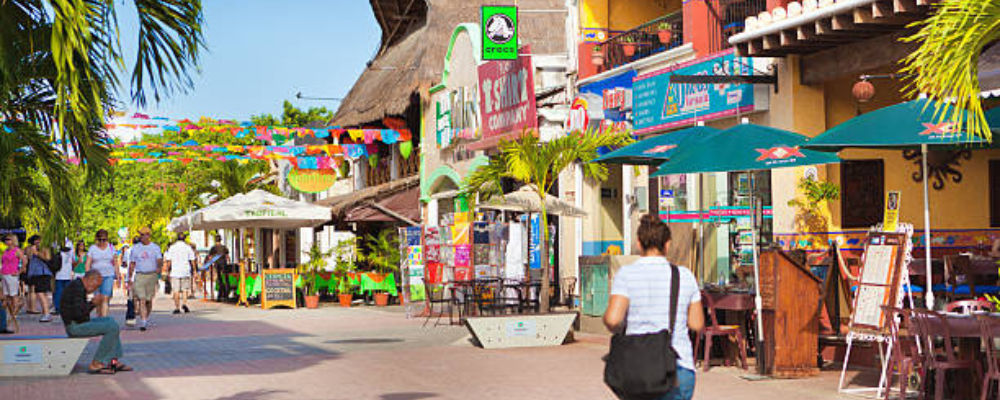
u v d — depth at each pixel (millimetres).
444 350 15227
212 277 32344
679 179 18656
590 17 21828
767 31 14461
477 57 25781
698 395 10609
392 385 11680
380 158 35781
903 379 9852
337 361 14094
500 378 12125
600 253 21438
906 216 15500
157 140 38750
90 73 9648
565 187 22359
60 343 13062
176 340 17922
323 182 31031
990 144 11664
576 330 18109
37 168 11914
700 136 12578
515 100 22672
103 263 20391
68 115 10531
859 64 14234
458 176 27312
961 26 8281
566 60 24281
